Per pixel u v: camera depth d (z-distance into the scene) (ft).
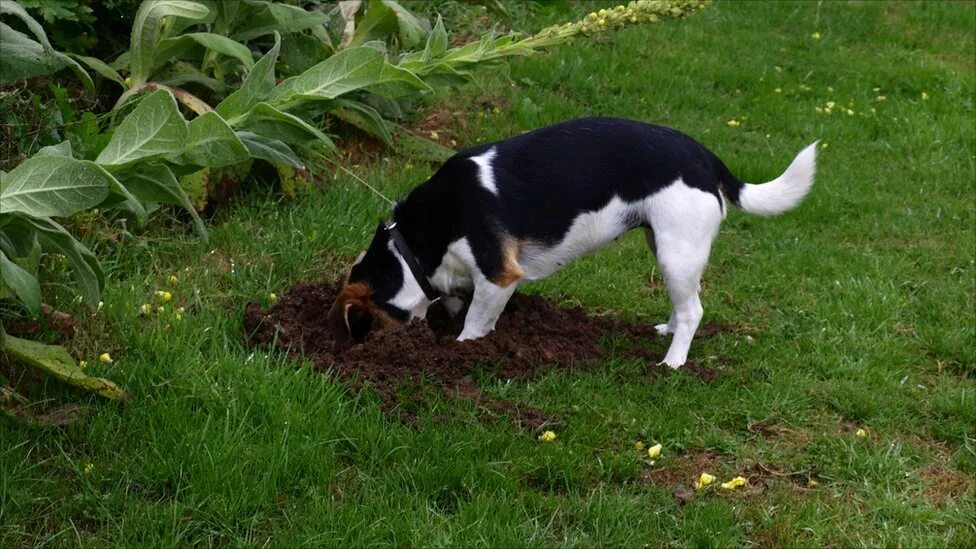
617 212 9.14
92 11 10.21
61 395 8.50
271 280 9.75
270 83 8.60
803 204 11.51
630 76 13.35
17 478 8.05
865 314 10.02
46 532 7.91
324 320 9.34
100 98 10.32
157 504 8.01
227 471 8.13
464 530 7.98
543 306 9.64
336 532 7.94
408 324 9.18
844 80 14.01
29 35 9.89
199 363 8.78
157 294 9.30
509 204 9.01
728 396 9.09
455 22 13.24
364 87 8.68
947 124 13.01
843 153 12.56
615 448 8.64
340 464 8.38
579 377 9.10
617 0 15.15
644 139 9.13
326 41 10.85
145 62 9.95
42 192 7.95
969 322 10.03
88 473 8.12
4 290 8.21
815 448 8.75
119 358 8.86
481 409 8.76
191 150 8.20
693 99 13.17
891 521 8.28
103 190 7.99
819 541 8.13
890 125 13.10
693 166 9.11
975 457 8.78
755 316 10.03
